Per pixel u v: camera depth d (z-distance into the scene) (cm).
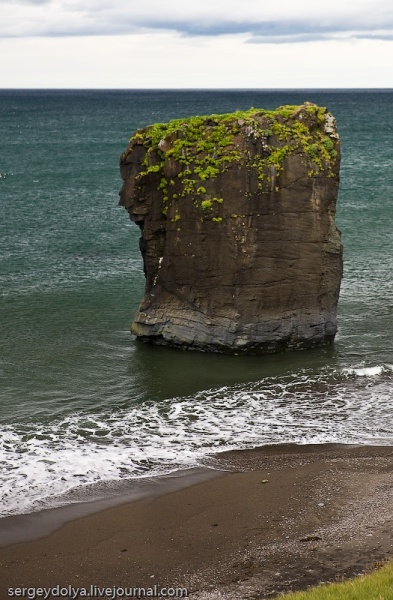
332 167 3919
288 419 3272
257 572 2133
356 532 2328
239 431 3166
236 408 3388
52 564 2228
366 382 3644
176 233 3950
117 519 2483
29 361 3856
